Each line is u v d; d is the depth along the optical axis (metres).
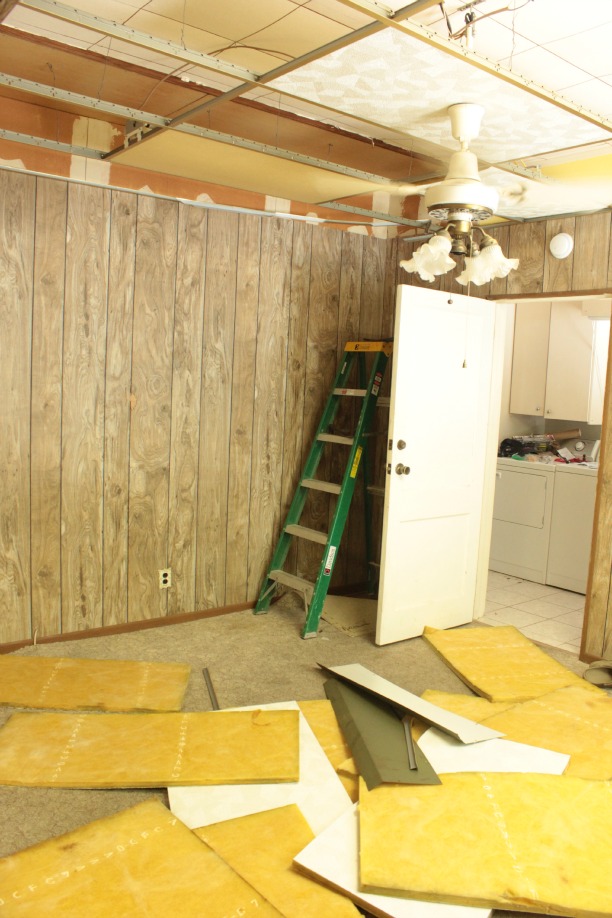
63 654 3.41
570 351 5.28
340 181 3.41
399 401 3.64
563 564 4.98
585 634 3.63
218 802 2.25
